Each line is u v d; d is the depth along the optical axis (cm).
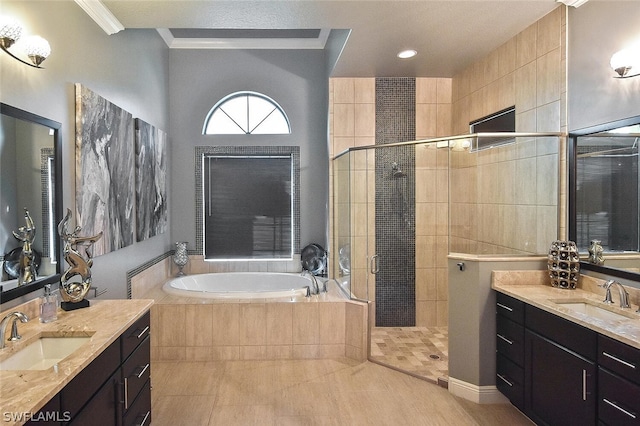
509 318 265
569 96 271
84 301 226
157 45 427
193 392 292
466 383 286
